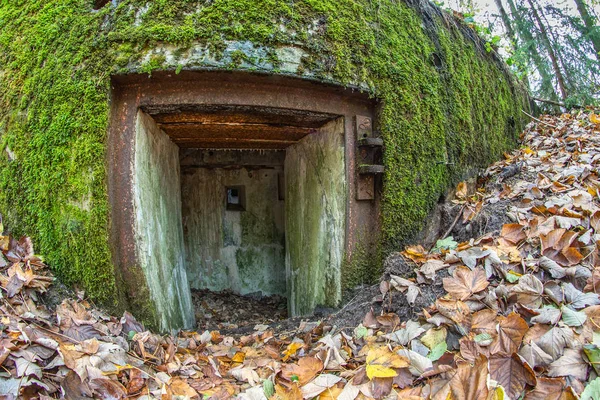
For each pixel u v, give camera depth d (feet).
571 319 5.51
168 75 7.45
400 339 6.35
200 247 15.29
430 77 9.89
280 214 15.15
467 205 10.00
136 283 7.80
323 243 9.79
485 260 6.94
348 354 6.69
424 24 10.41
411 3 10.14
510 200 9.30
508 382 5.01
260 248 15.26
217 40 7.30
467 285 6.57
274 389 5.94
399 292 7.33
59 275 7.47
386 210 9.00
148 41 7.24
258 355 7.56
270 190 15.08
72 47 7.45
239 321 12.56
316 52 7.92
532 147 14.06
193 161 14.33
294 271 12.07
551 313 5.66
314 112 8.59
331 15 8.21
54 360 5.47
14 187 7.61
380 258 9.13
